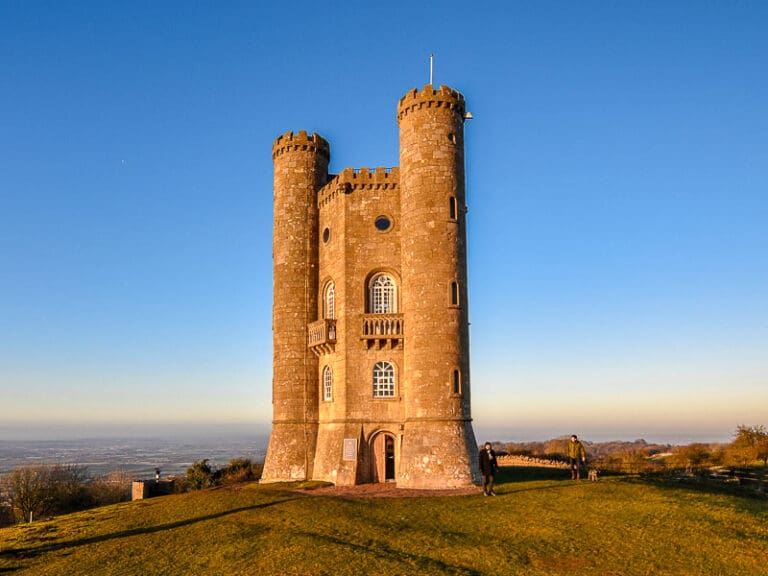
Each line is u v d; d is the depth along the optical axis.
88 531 29.36
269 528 25.88
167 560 22.66
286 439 46.00
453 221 40.88
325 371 45.78
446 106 41.91
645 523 24.47
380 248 44.16
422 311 39.97
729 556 20.77
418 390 39.41
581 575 19.69
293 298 47.62
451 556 21.56
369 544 22.98
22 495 64.25
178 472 168.88
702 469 43.53
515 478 41.19
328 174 50.94
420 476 37.66
